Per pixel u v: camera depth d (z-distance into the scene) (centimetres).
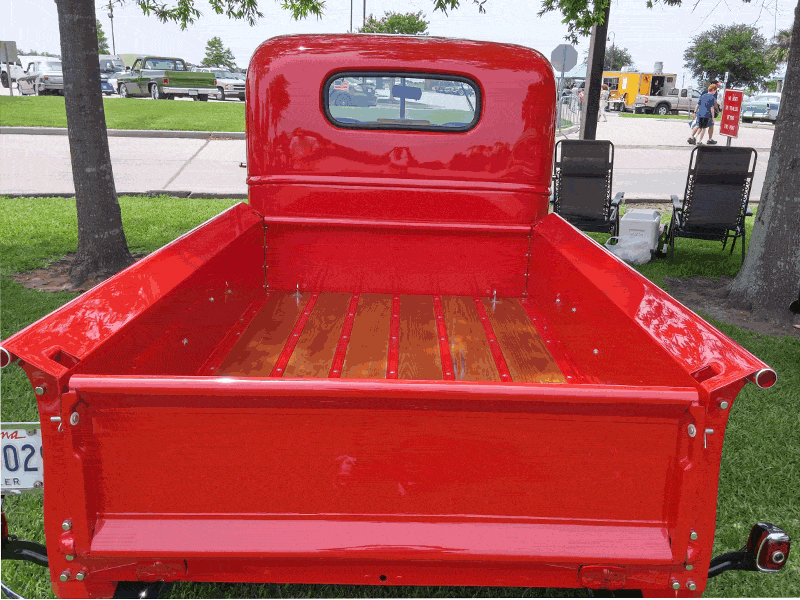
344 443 157
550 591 249
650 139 2155
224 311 283
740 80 3812
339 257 358
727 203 692
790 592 255
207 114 2170
